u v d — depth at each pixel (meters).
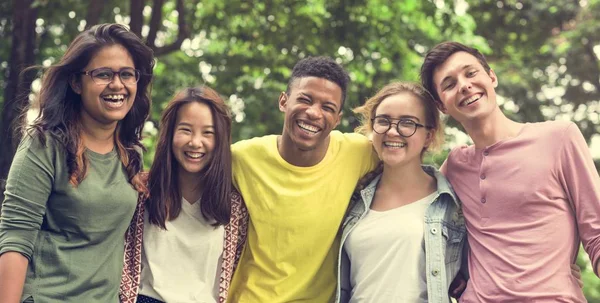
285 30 9.95
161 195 3.71
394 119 3.86
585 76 13.72
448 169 3.95
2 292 3.19
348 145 4.06
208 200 3.74
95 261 3.41
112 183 3.47
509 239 3.53
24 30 8.25
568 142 3.57
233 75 10.23
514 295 3.43
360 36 9.63
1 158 7.75
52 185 3.33
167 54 9.90
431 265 3.68
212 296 3.74
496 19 14.05
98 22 8.96
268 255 3.87
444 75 3.81
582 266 11.36
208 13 10.30
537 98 13.33
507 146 3.69
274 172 3.95
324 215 3.88
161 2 8.71
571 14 13.41
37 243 3.33
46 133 3.34
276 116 10.18
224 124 3.79
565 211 3.52
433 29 10.08
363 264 3.78
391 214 3.82
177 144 3.73
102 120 3.45
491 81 3.81
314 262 3.87
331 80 3.85
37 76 3.90
